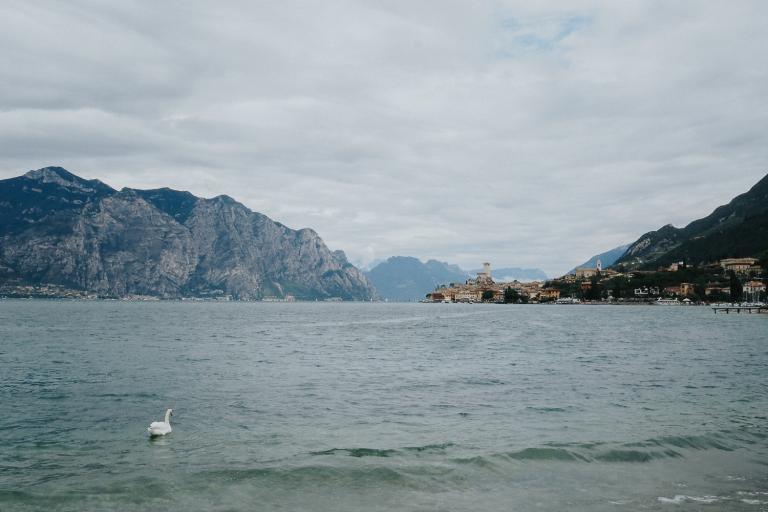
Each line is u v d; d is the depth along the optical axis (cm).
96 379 4181
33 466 2025
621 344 7575
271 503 1664
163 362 5300
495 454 2119
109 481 1855
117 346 6975
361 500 1686
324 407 3116
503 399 3359
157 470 1969
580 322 14575
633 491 1762
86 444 2331
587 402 3256
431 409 3056
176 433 2514
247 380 4169
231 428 2609
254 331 10656
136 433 2523
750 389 3719
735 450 2209
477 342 8012
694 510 1611
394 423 2705
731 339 8462
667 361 5447
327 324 13812
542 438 2381
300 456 2122
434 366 5072
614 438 2373
